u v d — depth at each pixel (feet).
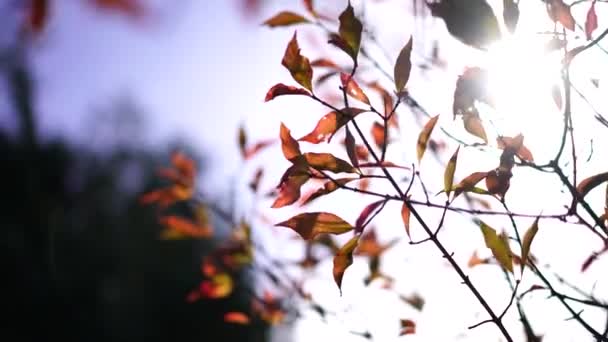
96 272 17.56
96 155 17.35
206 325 16.30
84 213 17.60
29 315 16.44
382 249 4.40
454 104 3.30
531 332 3.53
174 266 17.78
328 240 4.66
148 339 17.35
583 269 3.60
